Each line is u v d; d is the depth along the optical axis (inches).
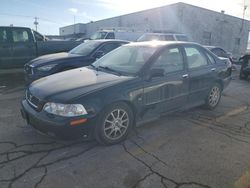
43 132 128.7
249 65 373.7
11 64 340.8
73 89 130.5
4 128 158.7
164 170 115.1
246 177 110.5
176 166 118.7
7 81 320.2
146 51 164.9
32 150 131.1
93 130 129.2
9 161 120.0
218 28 1143.6
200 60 192.7
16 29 339.9
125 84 138.9
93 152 131.0
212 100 207.0
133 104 142.5
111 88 133.4
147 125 169.2
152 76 150.1
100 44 280.5
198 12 1023.6
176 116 189.2
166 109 164.7
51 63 246.4
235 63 528.4
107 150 133.5
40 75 242.4
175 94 167.9
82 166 117.5
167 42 176.4
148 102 150.9
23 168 114.5
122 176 110.0
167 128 165.0
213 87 204.1
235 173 113.7
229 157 128.3
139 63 157.0
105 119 132.3
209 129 165.2
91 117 125.3
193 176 110.9
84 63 258.8
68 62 251.4
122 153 130.5
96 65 180.9
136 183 105.3
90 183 104.7
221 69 208.1
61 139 124.4
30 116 132.6
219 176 111.1
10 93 255.0
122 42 296.0
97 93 128.4
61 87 134.2
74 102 121.7
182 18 964.0
